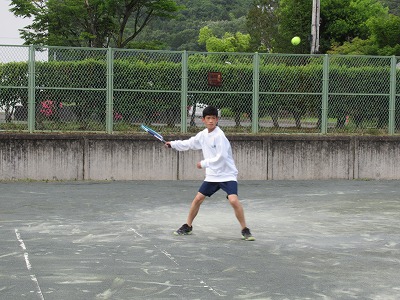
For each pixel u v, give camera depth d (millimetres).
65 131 18188
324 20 40375
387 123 19875
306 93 19344
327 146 18969
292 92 19328
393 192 16016
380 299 6266
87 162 17875
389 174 19266
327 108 19484
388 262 8000
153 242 9211
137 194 15117
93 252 8422
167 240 9391
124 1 30922
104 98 18391
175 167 18328
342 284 6848
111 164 18016
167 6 31312
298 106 19375
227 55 19125
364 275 7281
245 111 19125
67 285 6656
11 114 17922
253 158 18656
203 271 7371
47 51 18094
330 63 19562
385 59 19797
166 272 7297
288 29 41281
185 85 18766
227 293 6414
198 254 8359
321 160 18969
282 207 13273
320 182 18281
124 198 14391
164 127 18734
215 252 8508
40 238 9453
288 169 18812
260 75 19203
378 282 6953
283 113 19297
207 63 18969
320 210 12859
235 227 10695
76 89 18203
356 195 15367
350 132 19688
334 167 19031
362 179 19141
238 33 67500
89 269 7406
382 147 19219
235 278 7055
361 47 33781
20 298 6137
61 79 18172
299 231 10359
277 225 10969
